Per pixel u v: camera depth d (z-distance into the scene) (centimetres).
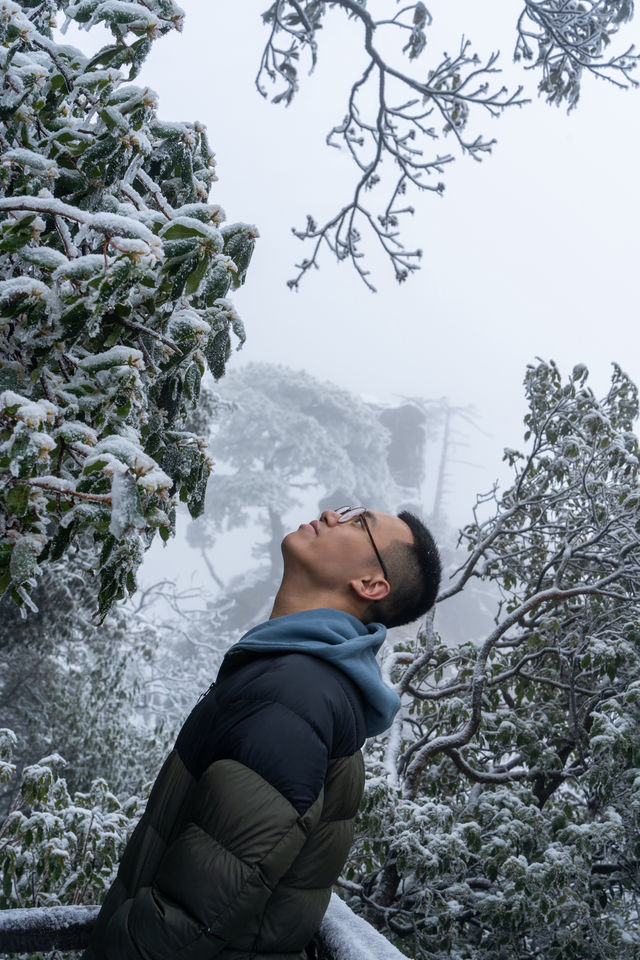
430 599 188
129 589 194
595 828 558
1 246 191
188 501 260
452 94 1030
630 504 712
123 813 540
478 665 638
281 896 147
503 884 609
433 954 594
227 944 137
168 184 261
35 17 253
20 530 189
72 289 195
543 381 738
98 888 473
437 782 711
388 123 1041
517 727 630
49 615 1034
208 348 247
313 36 1074
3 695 1229
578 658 668
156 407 248
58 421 208
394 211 1067
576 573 748
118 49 222
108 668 1184
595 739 555
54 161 206
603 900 586
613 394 766
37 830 449
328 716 147
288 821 137
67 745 1148
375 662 173
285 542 187
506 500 769
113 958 141
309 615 170
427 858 538
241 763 141
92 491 186
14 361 210
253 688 149
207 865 135
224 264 213
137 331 225
